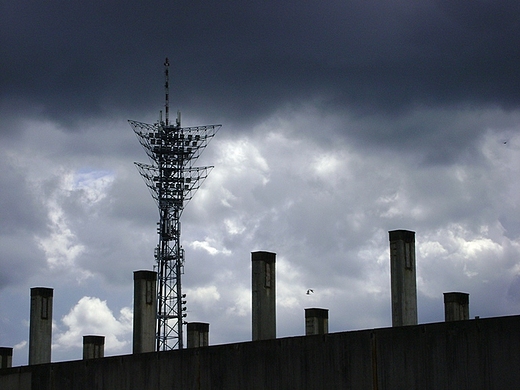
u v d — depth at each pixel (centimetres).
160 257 12600
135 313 5162
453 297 5084
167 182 12875
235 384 4128
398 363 3634
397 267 4719
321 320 5431
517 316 3362
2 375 4988
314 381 3869
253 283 4816
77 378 4712
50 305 5647
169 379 4366
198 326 5759
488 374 3400
